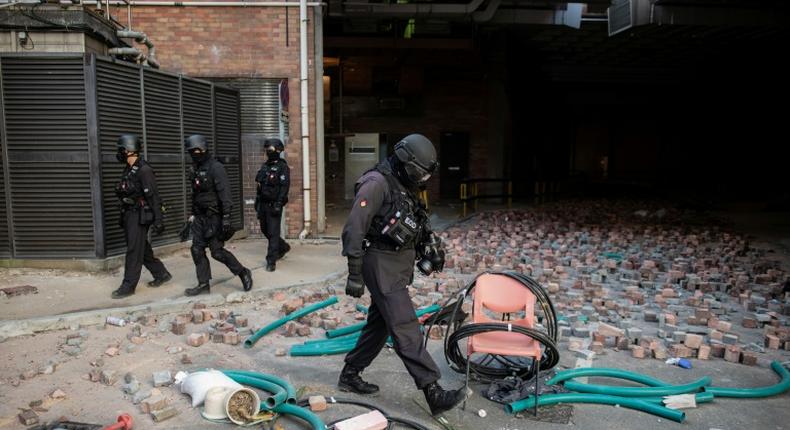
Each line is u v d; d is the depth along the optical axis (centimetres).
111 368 450
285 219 1095
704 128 2966
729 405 408
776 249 1073
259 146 1084
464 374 451
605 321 604
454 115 1917
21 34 733
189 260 838
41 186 729
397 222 364
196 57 1062
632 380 443
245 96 1081
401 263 376
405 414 386
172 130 888
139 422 367
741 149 2784
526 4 1552
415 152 360
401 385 433
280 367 465
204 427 363
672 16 1509
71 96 723
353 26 1598
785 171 2580
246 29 1066
